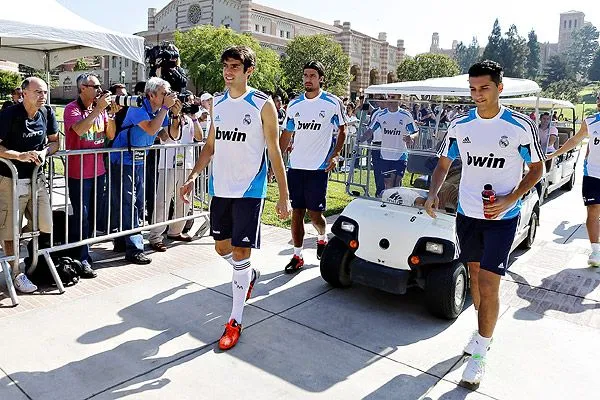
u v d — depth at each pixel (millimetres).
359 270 4160
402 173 4551
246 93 3529
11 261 4293
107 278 4754
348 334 3814
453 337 3814
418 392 3076
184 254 5570
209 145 3852
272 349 3541
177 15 59812
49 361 3258
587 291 4902
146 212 5875
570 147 5863
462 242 3340
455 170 4273
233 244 3600
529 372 3354
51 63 8664
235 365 3307
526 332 3961
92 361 3283
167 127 5762
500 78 3041
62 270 4477
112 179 5199
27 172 4258
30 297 4234
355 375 3244
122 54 6234
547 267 5598
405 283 4035
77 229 4762
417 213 4316
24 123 4109
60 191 8156
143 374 3158
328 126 4938
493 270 3127
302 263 5207
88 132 5016
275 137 3543
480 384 3182
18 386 2971
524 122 3039
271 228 6879
